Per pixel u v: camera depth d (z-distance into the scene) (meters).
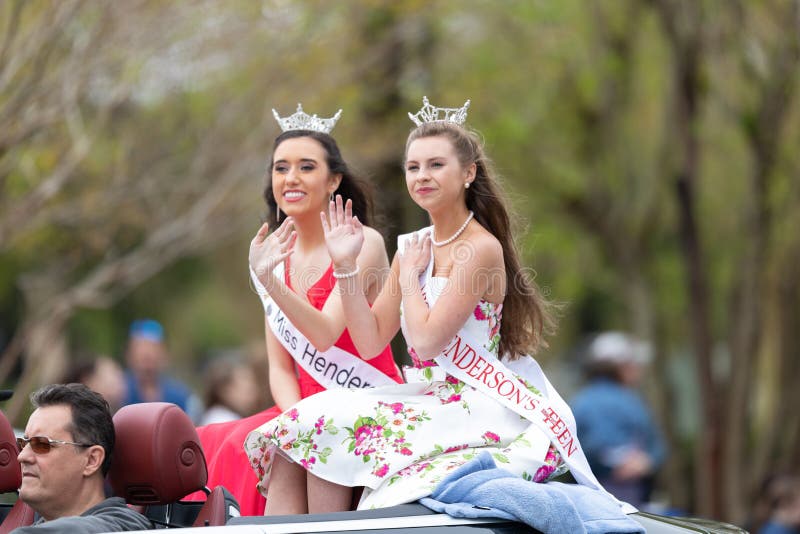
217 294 59.56
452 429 11.95
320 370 13.54
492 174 12.77
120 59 23.52
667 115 31.81
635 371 27.36
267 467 12.34
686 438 38.25
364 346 12.71
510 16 31.94
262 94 27.28
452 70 32.12
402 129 28.89
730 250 35.62
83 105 24.92
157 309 53.72
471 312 12.14
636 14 31.66
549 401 12.26
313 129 14.32
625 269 33.94
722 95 29.92
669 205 35.22
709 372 30.98
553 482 11.83
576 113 33.53
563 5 31.86
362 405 12.03
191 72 26.11
